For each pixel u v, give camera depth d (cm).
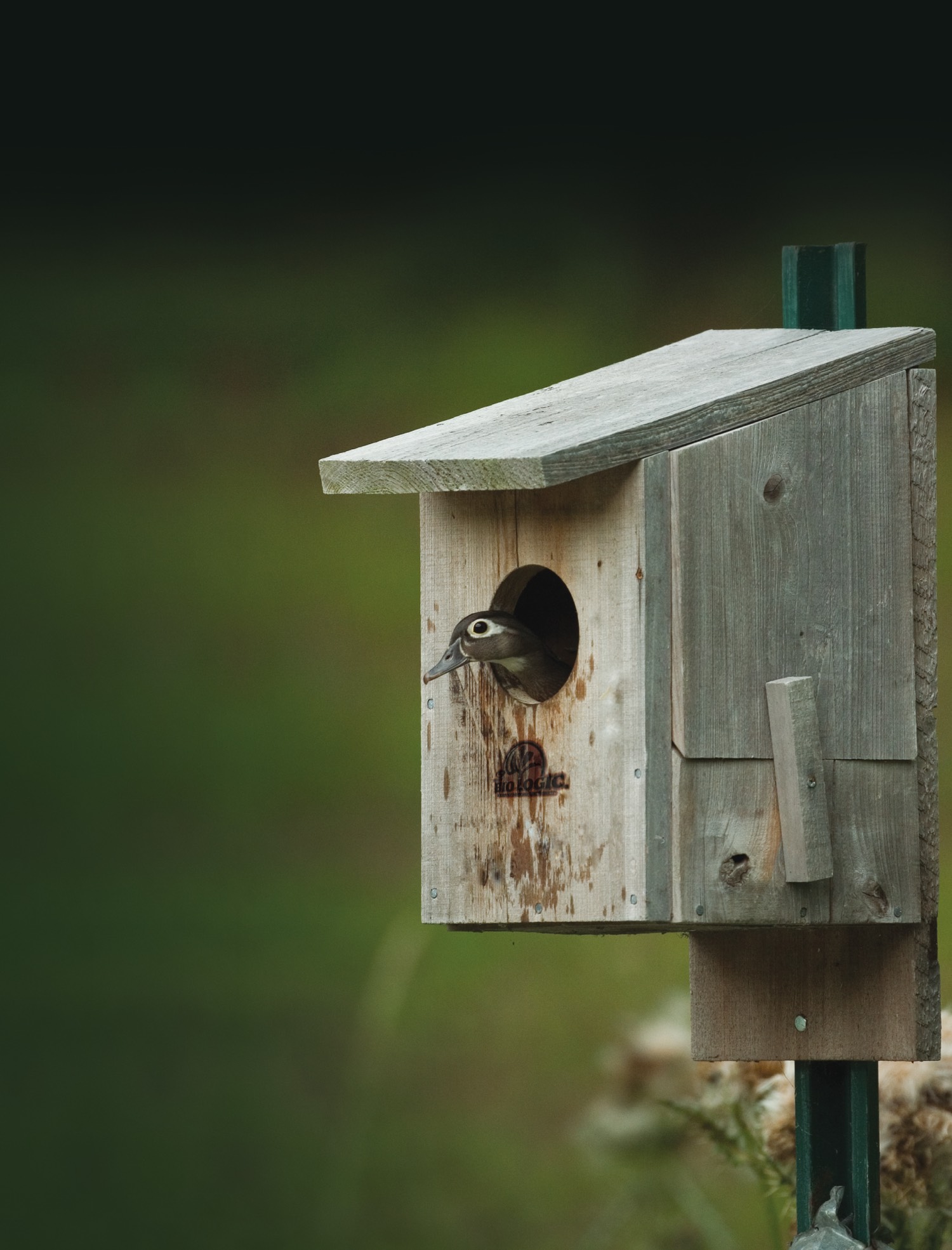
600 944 1478
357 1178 1370
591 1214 1299
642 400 877
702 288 2789
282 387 2945
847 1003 887
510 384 2775
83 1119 1528
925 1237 889
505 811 875
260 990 1731
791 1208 939
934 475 878
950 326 2538
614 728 836
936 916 879
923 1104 900
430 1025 1553
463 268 2938
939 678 2072
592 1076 1416
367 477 865
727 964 908
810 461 857
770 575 844
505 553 888
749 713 836
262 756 2302
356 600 2598
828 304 953
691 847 827
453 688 893
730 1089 923
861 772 859
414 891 1953
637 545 827
